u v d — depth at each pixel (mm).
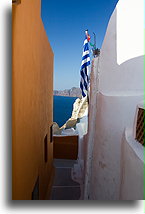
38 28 4945
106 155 4711
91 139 6812
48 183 8078
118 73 4688
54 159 13133
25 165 3461
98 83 6520
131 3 4508
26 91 3492
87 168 6863
